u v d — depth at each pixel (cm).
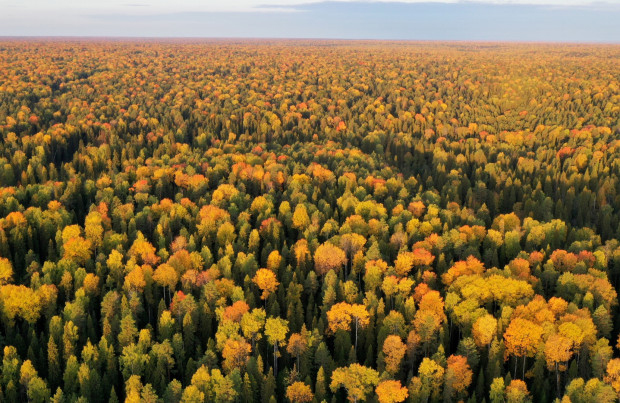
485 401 7150
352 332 8575
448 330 8419
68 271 9825
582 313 8000
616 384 6712
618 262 10356
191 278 9838
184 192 15750
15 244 11194
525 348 7462
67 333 8200
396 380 7369
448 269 9950
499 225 12338
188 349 8350
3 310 8894
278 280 10562
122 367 8006
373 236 11456
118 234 11556
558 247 11594
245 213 12912
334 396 7038
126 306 8944
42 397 7288
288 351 7912
